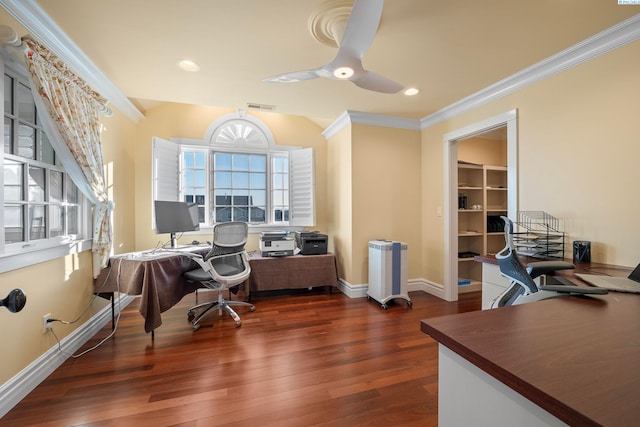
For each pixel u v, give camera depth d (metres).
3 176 1.54
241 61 2.24
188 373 1.88
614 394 0.50
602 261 1.90
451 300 3.38
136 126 3.66
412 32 1.87
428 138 3.69
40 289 1.80
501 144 4.50
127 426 1.41
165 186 3.55
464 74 2.46
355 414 1.50
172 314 2.97
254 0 1.58
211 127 3.99
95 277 2.42
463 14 1.69
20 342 1.63
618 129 1.84
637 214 1.75
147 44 2.01
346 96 2.95
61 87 1.91
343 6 1.63
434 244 3.60
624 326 0.82
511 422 0.60
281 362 2.01
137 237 3.63
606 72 1.90
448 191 3.37
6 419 1.45
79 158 2.04
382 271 3.13
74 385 1.74
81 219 2.36
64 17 1.72
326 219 4.44
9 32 1.46
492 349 0.68
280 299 3.47
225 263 2.87
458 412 0.74
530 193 2.38
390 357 2.08
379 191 3.62
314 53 2.13
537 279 1.79
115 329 2.54
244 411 1.52
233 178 4.16
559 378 0.55
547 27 1.82
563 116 2.15
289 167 4.28
